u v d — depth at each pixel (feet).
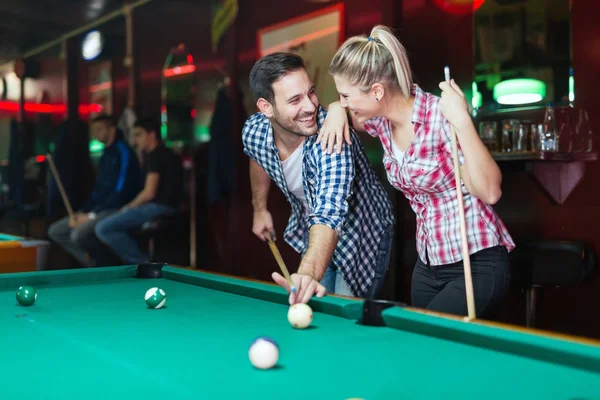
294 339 4.83
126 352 4.51
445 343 4.61
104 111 22.76
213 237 18.51
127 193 20.40
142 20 20.86
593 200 10.95
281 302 6.32
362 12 14.07
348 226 7.57
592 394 3.45
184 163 19.29
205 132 18.70
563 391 3.51
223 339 4.88
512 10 11.94
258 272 16.92
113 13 21.95
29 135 25.99
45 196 25.09
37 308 6.20
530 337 4.22
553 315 11.37
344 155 6.79
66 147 23.82
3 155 27.45
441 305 6.32
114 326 5.36
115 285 7.62
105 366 4.14
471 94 12.57
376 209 7.95
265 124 7.77
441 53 12.93
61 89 24.39
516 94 11.93
